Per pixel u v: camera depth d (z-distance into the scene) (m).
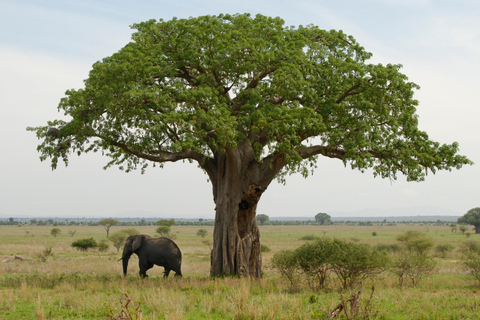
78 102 16.92
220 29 19.27
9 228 145.00
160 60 18.20
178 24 18.77
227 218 19.47
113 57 17.84
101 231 120.94
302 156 19.38
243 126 18.34
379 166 19.77
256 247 20.14
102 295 13.54
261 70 18.44
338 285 16.67
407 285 18.19
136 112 15.90
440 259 37.03
